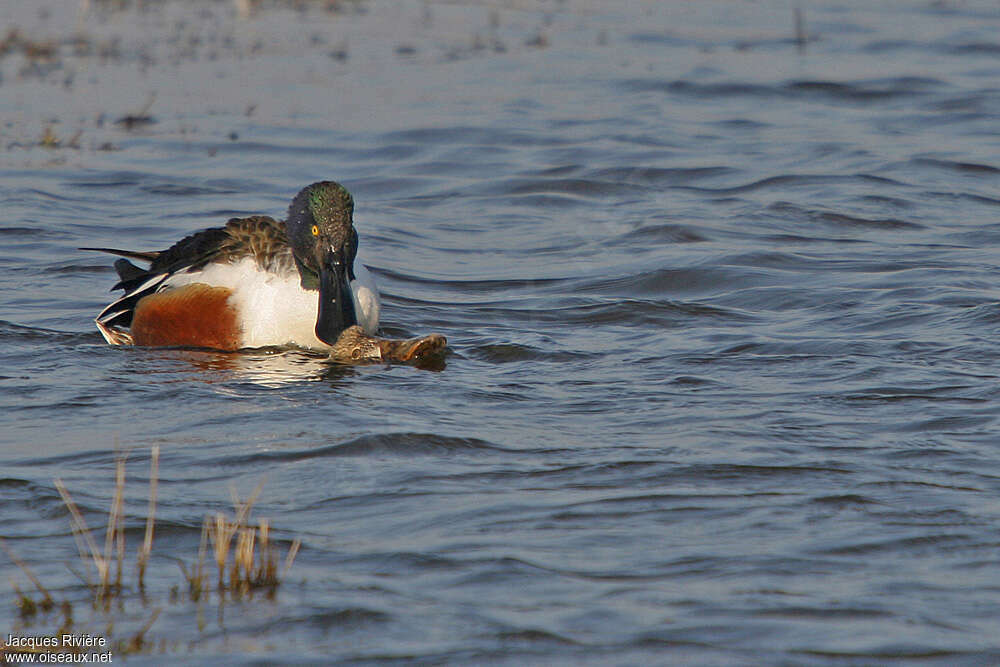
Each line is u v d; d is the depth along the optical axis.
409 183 19.66
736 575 7.28
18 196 18.03
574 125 23.05
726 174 19.97
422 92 25.28
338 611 6.87
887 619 6.79
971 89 25.83
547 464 9.02
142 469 8.94
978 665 6.37
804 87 26.12
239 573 7.21
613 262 15.53
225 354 12.14
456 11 34.03
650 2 35.31
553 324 13.24
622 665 6.36
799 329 12.74
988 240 16.36
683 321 13.20
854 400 10.43
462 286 14.70
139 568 7.33
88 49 27.94
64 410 10.29
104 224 17.02
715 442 9.45
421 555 7.53
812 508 8.20
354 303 12.16
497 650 6.49
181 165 20.17
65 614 6.87
